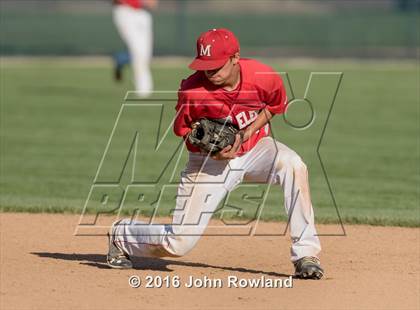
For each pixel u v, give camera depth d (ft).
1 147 151.23
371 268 73.31
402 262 75.77
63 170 129.08
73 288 65.77
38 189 114.32
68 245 82.74
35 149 148.97
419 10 428.56
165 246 69.31
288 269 73.26
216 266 74.43
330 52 365.40
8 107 205.46
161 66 307.37
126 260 72.23
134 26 201.26
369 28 376.27
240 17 381.81
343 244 83.41
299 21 380.17
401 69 307.17
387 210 100.68
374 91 242.17
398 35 373.61
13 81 265.34
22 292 64.59
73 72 293.64
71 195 109.81
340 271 72.08
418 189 115.96
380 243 83.92
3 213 98.07
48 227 90.94
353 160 139.95
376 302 62.23
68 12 476.95
